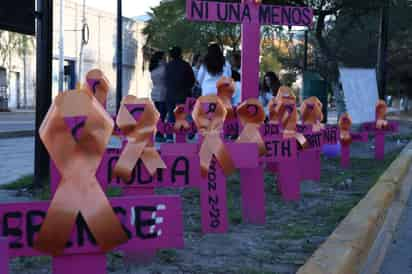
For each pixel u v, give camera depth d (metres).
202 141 4.63
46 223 2.39
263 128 6.69
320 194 7.25
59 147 2.40
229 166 4.68
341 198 7.06
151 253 4.07
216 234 4.90
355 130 13.88
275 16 7.12
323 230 5.34
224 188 4.80
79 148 2.42
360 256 4.81
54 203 2.40
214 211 4.81
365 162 10.79
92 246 2.44
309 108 7.91
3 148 11.89
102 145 2.44
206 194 4.79
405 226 6.49
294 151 5.54
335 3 15.19
